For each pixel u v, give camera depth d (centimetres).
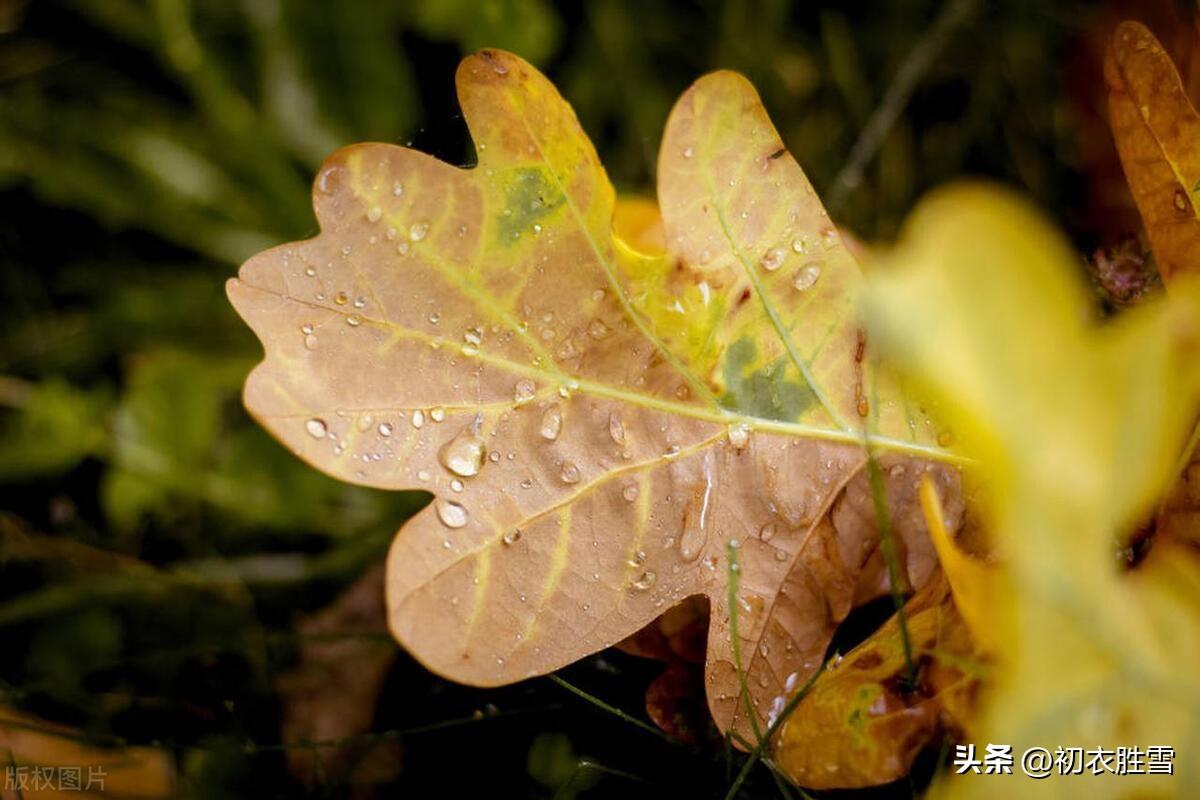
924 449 29
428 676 34
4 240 46
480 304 28
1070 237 39
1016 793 26
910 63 43
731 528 28
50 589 38
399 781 33
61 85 48
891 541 29
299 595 38
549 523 28
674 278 29
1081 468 24
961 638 27
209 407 41
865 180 43
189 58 46
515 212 28
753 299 29
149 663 36
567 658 27
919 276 23
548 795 32
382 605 36
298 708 34
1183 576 26
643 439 28
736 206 29
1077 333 24
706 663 28
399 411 28
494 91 28
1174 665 25
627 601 28
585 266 28
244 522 39
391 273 28
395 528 37
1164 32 36
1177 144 29
